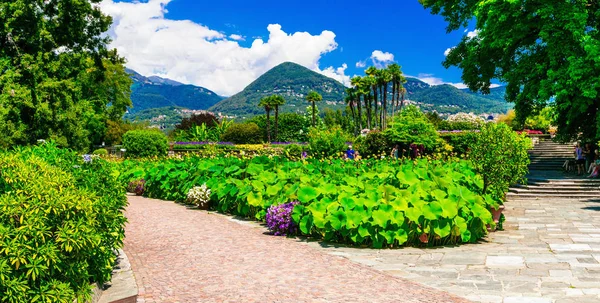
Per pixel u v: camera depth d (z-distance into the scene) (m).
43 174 4.70
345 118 83.88
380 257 6.93
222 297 4.81
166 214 11.09
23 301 3.59
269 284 5.32
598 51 17.09
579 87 17.64
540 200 15.98
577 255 7.06
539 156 27.09
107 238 5.07
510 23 19.62
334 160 14.45
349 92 68.12
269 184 10.49
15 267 3.61
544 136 35.12
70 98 26.61
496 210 9.51
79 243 3.98
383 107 64.06
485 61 24.80
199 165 13.34
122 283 5.00
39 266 3.64
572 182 17.72
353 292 5.05
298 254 7.02
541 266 6.35
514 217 11.73
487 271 6.09
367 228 7.55
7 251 3.50
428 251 7.39
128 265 5.80
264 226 9.66
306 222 8.24
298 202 9.08
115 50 32.50
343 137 26.66
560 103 19.30
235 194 11.16
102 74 33.94
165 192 14.75
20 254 3.57
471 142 10.26
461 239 8.21
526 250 7.48
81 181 6.45
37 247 3.72
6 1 24.94
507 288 5.29
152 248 7.27
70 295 3.87
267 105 69.31
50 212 4.08
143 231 8.75
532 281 5.59
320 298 4.81
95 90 38.66
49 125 26.05
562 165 24.42
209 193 12.09
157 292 4.98
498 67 24.66
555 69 19.03
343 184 9.66
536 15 19.38
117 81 47.56
